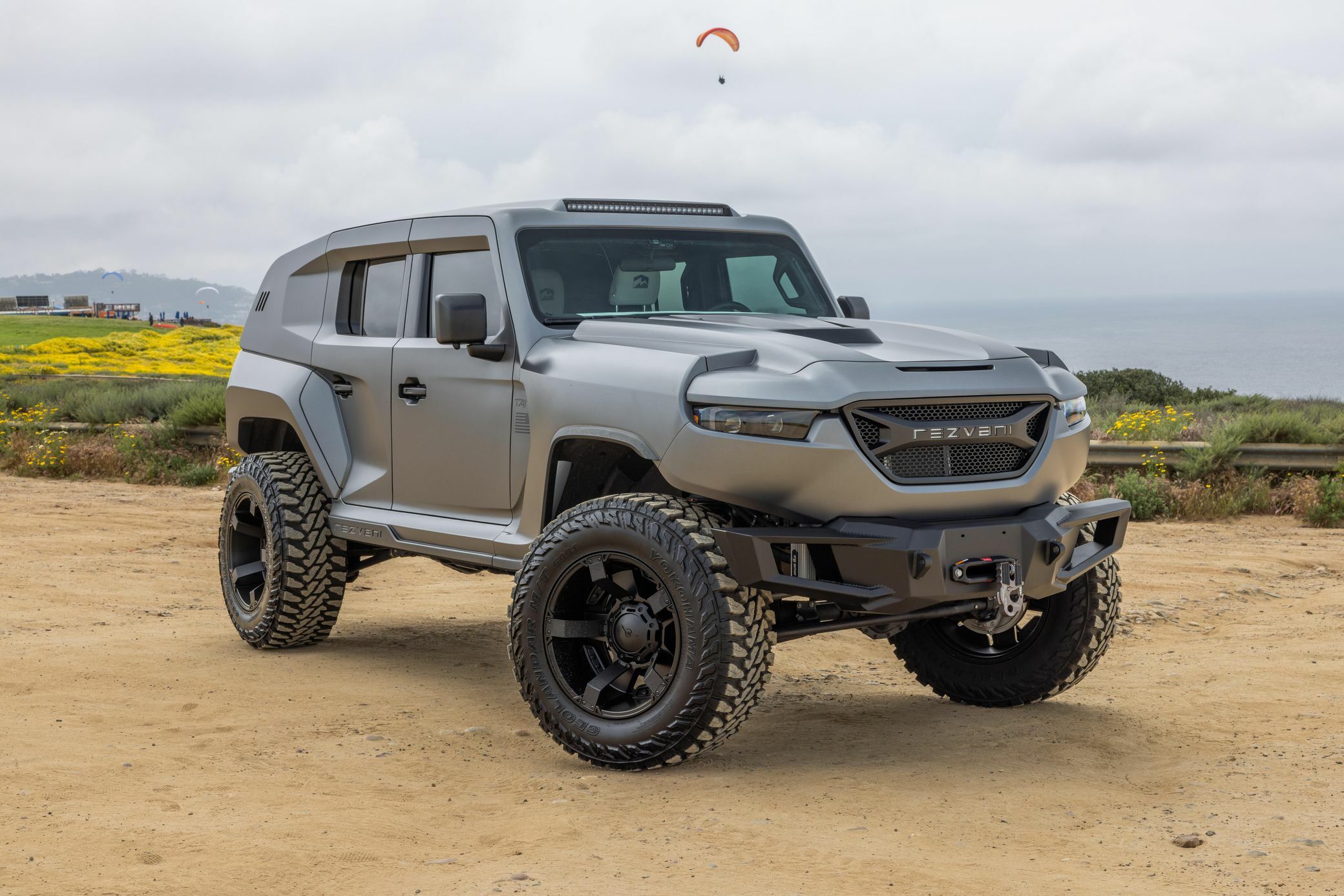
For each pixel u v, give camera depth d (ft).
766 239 20.66
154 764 14.55
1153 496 41.16
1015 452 15.26
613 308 18.24
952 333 16.62
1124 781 14.15
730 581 14.01
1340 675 19.25
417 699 18.69
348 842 11.83
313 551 21.38
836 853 11.37
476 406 18.08
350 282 21.74
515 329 17.42
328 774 14.39
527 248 18.04
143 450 55.31
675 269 19.19
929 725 17.28
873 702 19.02
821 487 14.16
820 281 20.90
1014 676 17.90
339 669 20.83
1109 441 49.08
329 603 21.75
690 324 17.07
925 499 14.39
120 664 20.31
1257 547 34.19
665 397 14.82
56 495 45.80
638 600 14.92
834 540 14.07
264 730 16.49
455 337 16.79
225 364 160.25
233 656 21.57
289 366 22.36
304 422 21.47
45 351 165.99
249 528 22.84
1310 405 68.85
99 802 12.98
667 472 14.80
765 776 14.47
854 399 14.05
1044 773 14.53
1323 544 34.86
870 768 14.85
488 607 27.63
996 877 10.69
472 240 18.75
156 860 11.19
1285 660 20.65
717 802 13.30
